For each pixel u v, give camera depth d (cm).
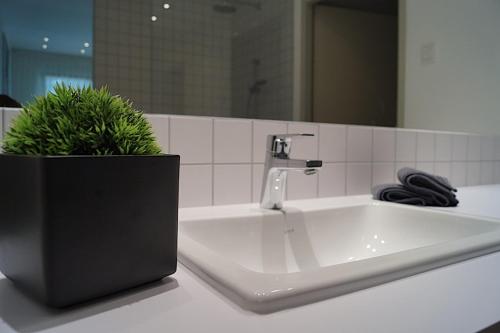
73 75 79
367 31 121
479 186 139
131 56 83
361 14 119
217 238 69
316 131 98
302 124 96
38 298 31
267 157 80
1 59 74
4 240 35
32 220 30
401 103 129
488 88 151
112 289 33
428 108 136
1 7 74
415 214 82
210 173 83
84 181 30
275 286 32
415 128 133
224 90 93
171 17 86
